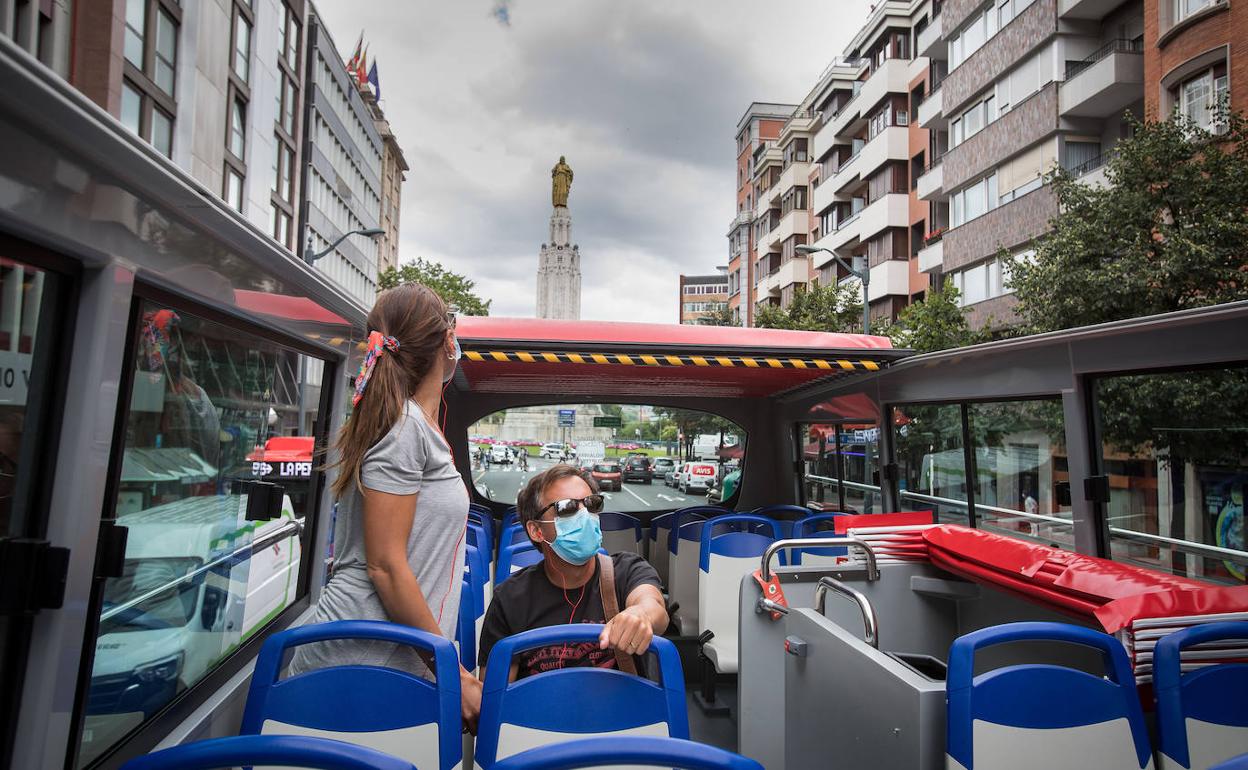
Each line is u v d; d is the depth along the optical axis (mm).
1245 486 2879
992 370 4152
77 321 1365
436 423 1862
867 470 5727
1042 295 13586
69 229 1238
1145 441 3328
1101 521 3527
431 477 1750
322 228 46656
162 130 23797
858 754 2305
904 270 31672
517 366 5328
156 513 1837
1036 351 3785
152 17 22594
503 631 2174
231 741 1244
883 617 3492
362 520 1746
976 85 24422
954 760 1884
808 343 5238
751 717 3254
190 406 1983
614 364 5059
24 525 1328
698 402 7180
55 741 1354
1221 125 12766
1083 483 3557
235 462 2314
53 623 1341
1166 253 11406
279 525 2736
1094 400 3562
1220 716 1966
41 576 1322
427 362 1808
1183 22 15398
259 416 2471
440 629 1763
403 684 1621
